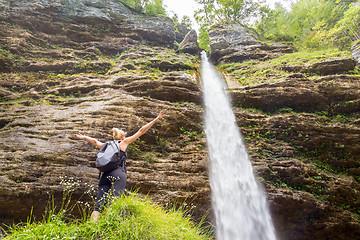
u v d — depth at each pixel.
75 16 19.11
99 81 12.15
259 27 27.39
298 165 10.23
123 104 10.43
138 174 8.45
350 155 11.09
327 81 12.77
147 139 9.90
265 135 11.47
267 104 12.76
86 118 9.45
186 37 22.52
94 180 7.75
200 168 9.30
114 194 3.83
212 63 21.44
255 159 10.31
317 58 15.06
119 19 21.39
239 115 11.94
